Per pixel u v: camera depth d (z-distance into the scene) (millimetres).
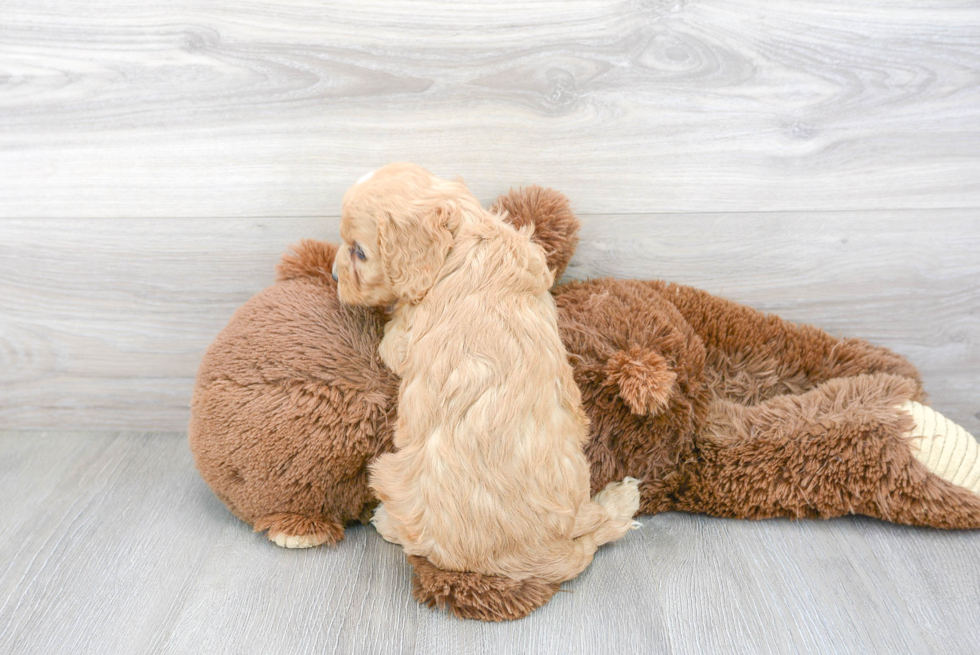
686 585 956
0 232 1198
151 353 1291
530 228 1002
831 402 1073
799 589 946
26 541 1040
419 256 884
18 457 1255
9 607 920
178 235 1202
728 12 1057
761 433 1053
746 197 1160
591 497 1061
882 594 936
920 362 1262
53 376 1305
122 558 1010
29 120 1131
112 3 1065
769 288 1221
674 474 1082
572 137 1127
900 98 1097
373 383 991
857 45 1069
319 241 1138
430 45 1078
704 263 1206
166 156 1151
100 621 899
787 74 1088
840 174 1141
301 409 978
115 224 1195
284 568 992
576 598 935
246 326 1043
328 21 1067
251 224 1193
